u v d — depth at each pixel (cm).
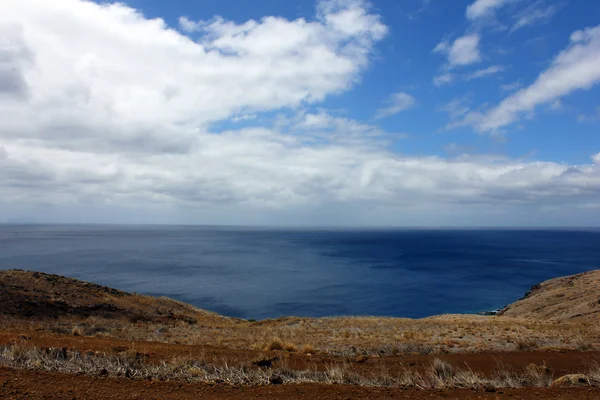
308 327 2609
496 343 1563
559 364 1105
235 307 6475
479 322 3000
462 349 1422
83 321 2359
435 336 1875
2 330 1473
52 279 3300
